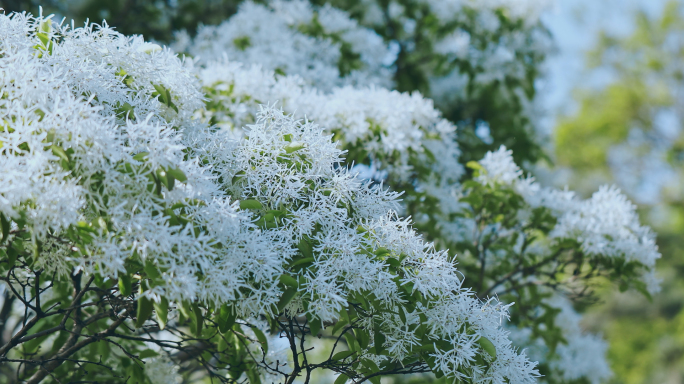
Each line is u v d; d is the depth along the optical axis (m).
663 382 16.89
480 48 5.20
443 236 4.09
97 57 2.25
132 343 3.17
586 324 18.12
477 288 4.10
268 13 4.50
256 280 1.93
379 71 4.94
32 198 1.67
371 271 2.03
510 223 3.94
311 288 1.97
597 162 16.27
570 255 4.00
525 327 4.50
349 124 3.33
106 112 2.06
